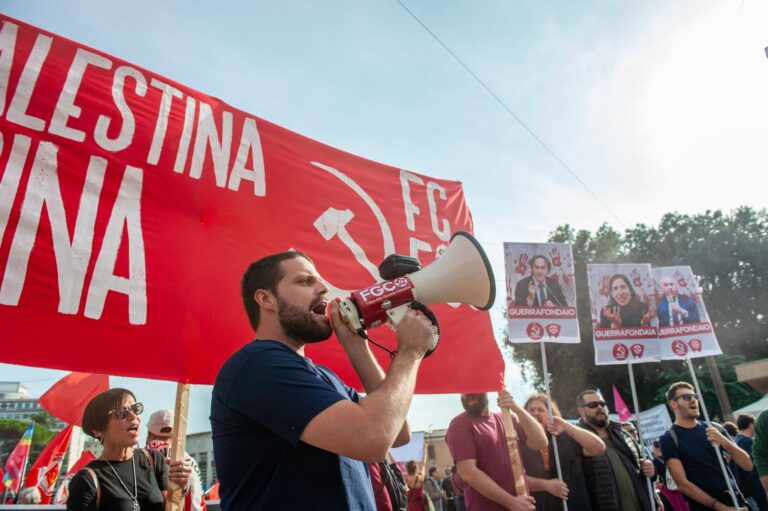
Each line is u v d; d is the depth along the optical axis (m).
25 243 2.78
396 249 4.38
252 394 1.59
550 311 5.12
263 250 3.64
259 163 3.86
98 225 3.03
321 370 1.95
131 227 3.13
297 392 1.57
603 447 4.46
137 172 3.26
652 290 6.15
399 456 12.00
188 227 3.36
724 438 5.22
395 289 2.04
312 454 1.61
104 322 2.89
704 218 28.17
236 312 3.36
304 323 1.92
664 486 6.33
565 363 25.03
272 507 1.52
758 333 25.38
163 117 3.48
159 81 3.56
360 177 4.44
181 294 3.19
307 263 2.06
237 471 1.61
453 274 2.15
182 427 2.94
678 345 5.98
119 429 3.03
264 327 1.97
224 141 3.72
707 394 22.81
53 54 3.18
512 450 4.03
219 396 1.69
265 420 1.56
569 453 4.52
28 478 6.11
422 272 2.15
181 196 3.39
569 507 4.38
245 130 3.87
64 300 2.81
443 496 12.48
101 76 3.32
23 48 3.09
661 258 27.67
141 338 2.98
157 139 3.40
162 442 3.97
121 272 3.02
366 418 1.51
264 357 1.67
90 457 6.28
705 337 5.96
